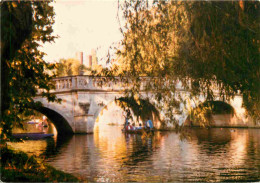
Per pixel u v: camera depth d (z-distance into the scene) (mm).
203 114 10992
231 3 8375
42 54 13195
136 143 24312
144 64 10359
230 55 8812
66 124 33156
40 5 10266
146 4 10055
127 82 11000
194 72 9703
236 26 8648
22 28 7715
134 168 13867
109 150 20172
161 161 15648
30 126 52188
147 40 10094
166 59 9992
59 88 32125
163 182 11148
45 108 31812
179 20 9156
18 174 8836
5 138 11477
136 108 11609
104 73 10977
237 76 9188
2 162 10484
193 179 11539
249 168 13539
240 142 24688
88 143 24641
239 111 43156
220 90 9922
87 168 13945
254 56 9008
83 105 31984
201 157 16844
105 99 32906
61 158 16859
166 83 10602
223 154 17969
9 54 7605
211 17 8484
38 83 13266
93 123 32469
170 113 10664
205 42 8648
